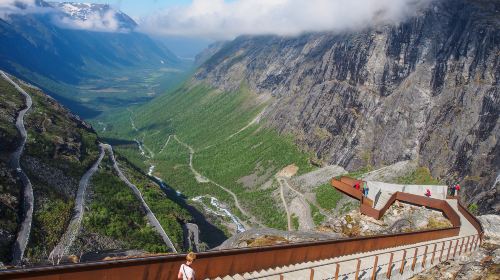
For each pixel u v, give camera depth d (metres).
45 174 131.00
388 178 186.00
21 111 176.62
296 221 178.88
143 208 143.88
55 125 177.75
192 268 24.89
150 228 127.88
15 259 85.88
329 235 44.78
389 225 52.25
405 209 56.50
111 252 99.81
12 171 119.38
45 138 156.25
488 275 33.75
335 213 170.25
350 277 30.47
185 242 132.50
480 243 45.53
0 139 135.00
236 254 27.19
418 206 56.53
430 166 182.25
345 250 34.72
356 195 64.06
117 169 173.12
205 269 25.66
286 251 30.34
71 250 96.38
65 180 136.88
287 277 28.47
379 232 50.34
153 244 116.00
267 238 41.78
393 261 35.06
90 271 21.02
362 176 198.25
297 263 31.30
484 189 149.88
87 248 100.88
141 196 154.00
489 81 178.38
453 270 35.72
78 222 112.38
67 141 168.62
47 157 144.38
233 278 26.86
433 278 34.66
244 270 27.88
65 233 105.19
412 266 34.84
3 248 87.56
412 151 195.50
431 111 197.50
